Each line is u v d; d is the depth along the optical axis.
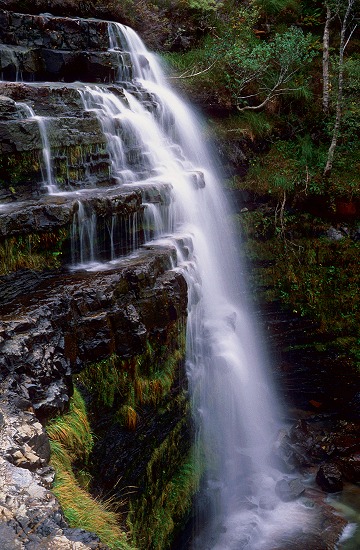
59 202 5.90
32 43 8.38
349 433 9.45
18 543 2.88
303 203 11.66
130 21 11.67
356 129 12.27
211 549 6.85
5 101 6.11
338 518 7.58
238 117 12.02
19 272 5.47
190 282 6.90
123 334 5.23
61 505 3.55
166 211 7.61
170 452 6.29
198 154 10.76
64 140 6.63
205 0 12.69
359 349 10.73
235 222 11.16
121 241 6.60
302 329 11.05
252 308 10.98
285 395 10.50
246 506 7.76
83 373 4.90
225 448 8.16
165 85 11.05
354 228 11.59
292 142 12.48
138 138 8.26
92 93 7.69
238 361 8.75
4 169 6.00
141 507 5.49
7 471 3.36
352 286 11.25
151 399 5.79
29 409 3.94
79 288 5.14
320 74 13.30
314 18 14.13
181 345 6.52
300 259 11.44
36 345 4.36
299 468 8.68
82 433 4.51
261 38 13.74
